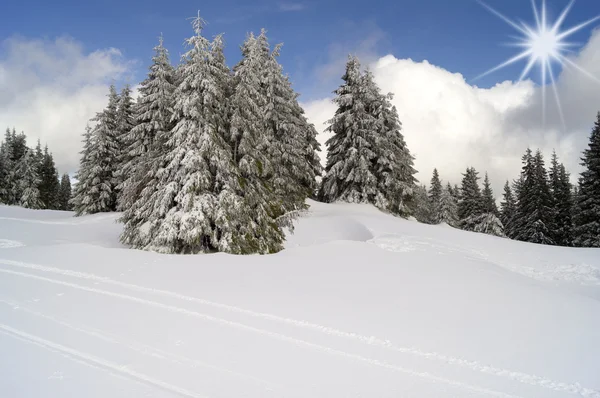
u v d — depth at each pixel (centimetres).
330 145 3359
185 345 635
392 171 3206
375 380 545
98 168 3394
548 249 1961
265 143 2320
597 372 584
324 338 688
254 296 913
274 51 2844
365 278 1062
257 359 594
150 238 1623
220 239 1587
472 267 1227
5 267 1120
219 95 1656
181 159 1619
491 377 567
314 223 2531
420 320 786
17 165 5391
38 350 597
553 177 4603
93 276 1044
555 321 786
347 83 3288
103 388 491
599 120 3697
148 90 2839
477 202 5709
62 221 2947
